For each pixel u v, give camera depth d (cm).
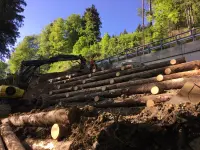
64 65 4259
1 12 3300
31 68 2164
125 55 2462
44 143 670
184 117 564
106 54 3922
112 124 538
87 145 541
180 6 3269
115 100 1058
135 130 536
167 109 644
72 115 646
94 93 1265
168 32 3484
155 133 543
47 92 1983
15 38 3603
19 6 3547
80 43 5416
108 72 1620
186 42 2148
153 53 2214
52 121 695
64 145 591
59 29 6238
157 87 982
